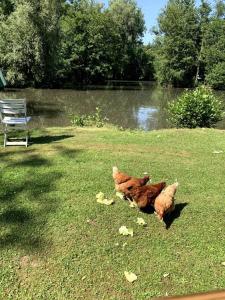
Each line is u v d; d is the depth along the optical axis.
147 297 2.15
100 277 2.28
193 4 29.03
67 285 2.21
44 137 5.21
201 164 3.97
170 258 2.45
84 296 2.14
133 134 5.46
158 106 16.19
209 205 3.05
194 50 28.42
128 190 2.95
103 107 15.50
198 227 2.77
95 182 3.37
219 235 2.69
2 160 3.97
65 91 21.38
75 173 3.55
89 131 5.82
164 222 2.79
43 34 20.31
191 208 3.00
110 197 3.11
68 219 2.77
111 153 4.26
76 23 26.58
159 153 4.36
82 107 15.34
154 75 34.31
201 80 29.59
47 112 13.73
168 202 2.77
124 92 22.44
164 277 2.30
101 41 27.64
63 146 4.57
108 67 28.78
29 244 2.51
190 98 7.04
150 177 3.55
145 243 2.58
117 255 2.46
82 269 2.33
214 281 2.28
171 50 28.34
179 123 7.18
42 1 19.81
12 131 5.78
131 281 2.25
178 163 3.97
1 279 2.22
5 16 22.08
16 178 3.42
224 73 25.19
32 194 3.12
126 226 2.74
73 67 26.86
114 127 7.44
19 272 2.28
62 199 3.04
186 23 28.11
